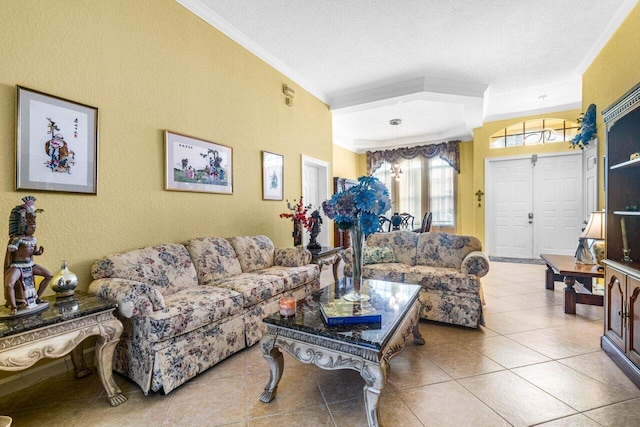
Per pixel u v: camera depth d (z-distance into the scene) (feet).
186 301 6.61
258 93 12.18
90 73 7.09
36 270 5.31
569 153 18.57
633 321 6.06
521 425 4.86
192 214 9.55
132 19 7.95
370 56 12.64
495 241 20.94
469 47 11.92
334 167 24.68
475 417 5.07
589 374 6.30
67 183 6.68
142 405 5.57
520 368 6.59
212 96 10.19
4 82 5.84
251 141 11.85
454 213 24.25
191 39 9.50
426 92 14.46
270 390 5.63
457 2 9.39
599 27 10.62
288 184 13.96
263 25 10.62
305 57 12.75
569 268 10.02
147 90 8.30
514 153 19.95
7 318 4.73
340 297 6.76
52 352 4.87
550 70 13.73
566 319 9.37
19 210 5.09
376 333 4.88
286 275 9.27
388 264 11.03
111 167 7.48
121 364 6.42
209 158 10.05
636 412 5.11
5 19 5.85
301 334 5.23
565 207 18.98
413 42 11.56
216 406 5.51
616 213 6.97
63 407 5.55
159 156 8.60
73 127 6.79
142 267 7.19
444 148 24.29
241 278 8.74
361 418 5.15
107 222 7.41
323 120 16.67
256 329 8.04
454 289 8.98
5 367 4.41
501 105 18.11
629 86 9.77
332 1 9.38
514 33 10.98
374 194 5.97
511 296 11.72
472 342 7.91
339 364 4.89
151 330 5.72
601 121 12.19
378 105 16.42
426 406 5.37
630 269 6.11
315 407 5.45
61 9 6.61
